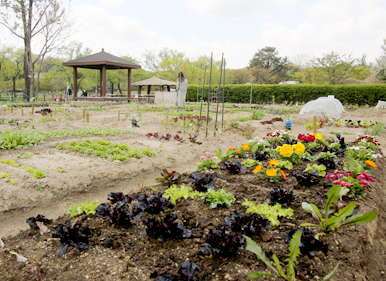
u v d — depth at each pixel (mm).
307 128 12828
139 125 12047
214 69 45719
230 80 51469
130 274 2768
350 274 2668
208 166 5949
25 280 2703
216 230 3084
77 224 3234
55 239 3363
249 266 2838
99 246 3219
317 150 7492
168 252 3098
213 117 14180
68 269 2850
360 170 4555
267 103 29969
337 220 3145
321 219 3312
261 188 4766
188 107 19641
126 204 3871
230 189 4754
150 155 6832
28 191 4504
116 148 6730
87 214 3873
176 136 8977
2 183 4535
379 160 7156
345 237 3188
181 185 5012
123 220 3510
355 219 3115
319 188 4719
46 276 2756
